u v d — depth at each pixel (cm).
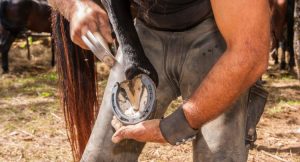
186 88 226
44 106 670
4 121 595
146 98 203
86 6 219
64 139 525
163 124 189
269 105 691
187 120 185
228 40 175
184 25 223
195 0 218
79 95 273
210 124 213
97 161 221
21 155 475
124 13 215
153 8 222
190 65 224
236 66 171
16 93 775
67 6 222
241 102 216
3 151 485
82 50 266
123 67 221
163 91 231
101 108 225
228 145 211
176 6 218
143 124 193
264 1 172
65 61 265
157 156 466
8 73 1030
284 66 1076
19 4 1084
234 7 171
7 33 1077
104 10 233
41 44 1340
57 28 262
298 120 603
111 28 225
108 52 211
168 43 229
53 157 470
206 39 222
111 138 220
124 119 202
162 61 229
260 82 234
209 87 176
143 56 214
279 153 480
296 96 769
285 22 1057
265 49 172
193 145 220
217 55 220
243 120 218
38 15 1102
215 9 176
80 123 277
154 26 229
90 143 225
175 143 190
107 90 224
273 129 562
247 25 170
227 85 173
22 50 1277
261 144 504
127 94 208
